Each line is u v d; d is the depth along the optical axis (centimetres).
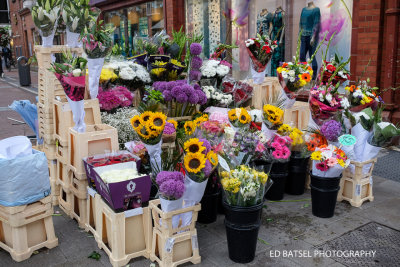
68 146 365
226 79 511
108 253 313
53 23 388
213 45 1002
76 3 401
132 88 479
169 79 480
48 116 401
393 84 591
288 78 421
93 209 345
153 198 331
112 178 302
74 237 351
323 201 377
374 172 505
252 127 395
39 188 315
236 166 324
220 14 961
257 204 301
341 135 402
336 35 682
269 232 355
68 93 343
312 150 428
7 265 307
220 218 392
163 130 339
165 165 344
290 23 774
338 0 670
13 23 3131
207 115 413
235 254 306
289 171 441
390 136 384
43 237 330
